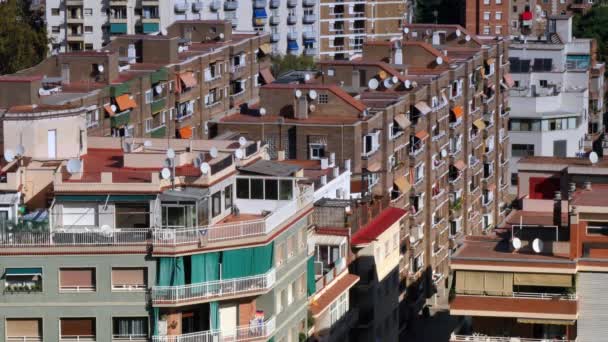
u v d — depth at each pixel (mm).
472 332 142125
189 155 145375
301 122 199250
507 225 152750
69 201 136375
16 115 146625
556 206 147875
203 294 135875
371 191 196500
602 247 140750
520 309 139250
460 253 141500
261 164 147625
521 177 165000
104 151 153125
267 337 140000
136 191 136125
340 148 197625
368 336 171875
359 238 171750
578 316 139875
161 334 135375
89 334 135500
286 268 145625
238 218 143125
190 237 135375
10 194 139875
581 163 165125
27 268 134500
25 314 135000
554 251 141125
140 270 135125
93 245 134375
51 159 145000
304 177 169750
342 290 162500
